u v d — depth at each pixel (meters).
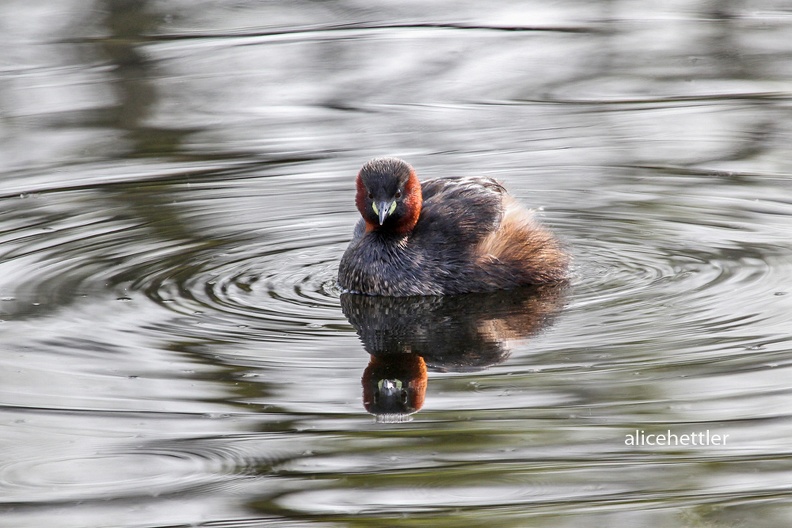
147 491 8.80
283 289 13.14
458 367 10.84
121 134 18.77
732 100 19.52
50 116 19.41
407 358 11.09
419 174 16.72
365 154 17.69
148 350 11.25
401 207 13.03
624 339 11.32
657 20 23.28
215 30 23.00
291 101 19.94
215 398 10.22
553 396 10.12
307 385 10.49
